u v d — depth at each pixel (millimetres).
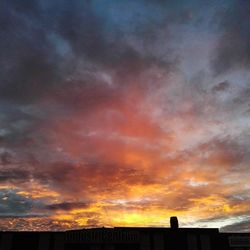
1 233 32188
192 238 36438
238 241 37812
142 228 35500
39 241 32500
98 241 33625
